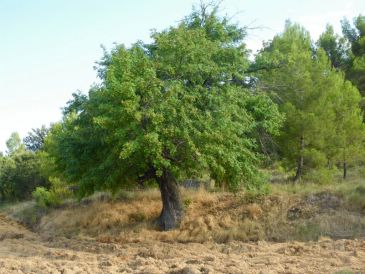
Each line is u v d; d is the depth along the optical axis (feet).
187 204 62.08
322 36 134.21
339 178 73.92
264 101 57.77
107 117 47.78
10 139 185.37
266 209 57.67
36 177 107.96
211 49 53.88
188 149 49.21
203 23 61.77
